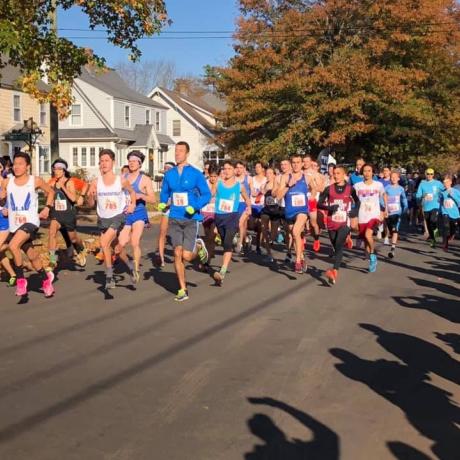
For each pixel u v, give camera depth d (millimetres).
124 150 47562
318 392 5137
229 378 5449
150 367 5723
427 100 36094
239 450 4051
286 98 34750
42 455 3949
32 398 4926
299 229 11062
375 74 31875
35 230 8555
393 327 7352
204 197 8578
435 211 16234
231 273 11164
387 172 14406
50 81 15266
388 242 16828
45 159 39812
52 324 7262
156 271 11211
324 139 34281
